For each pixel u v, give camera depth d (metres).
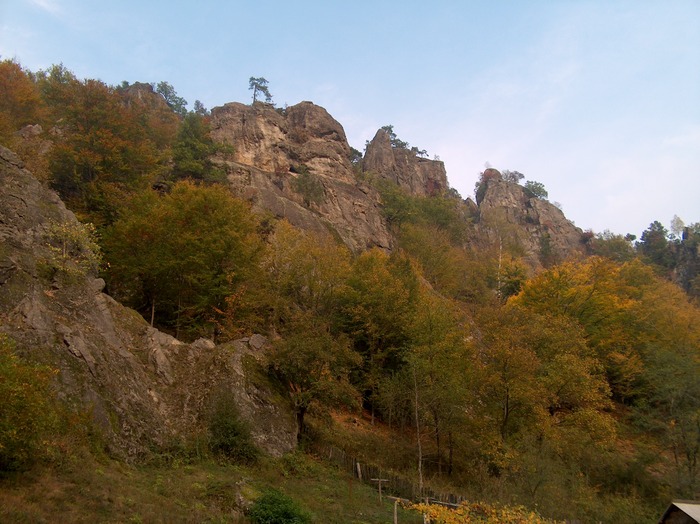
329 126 78.44
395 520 16.61
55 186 35.25
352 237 59.06
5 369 12.38
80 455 14.52
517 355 26.02
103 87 39.06
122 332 22.14
